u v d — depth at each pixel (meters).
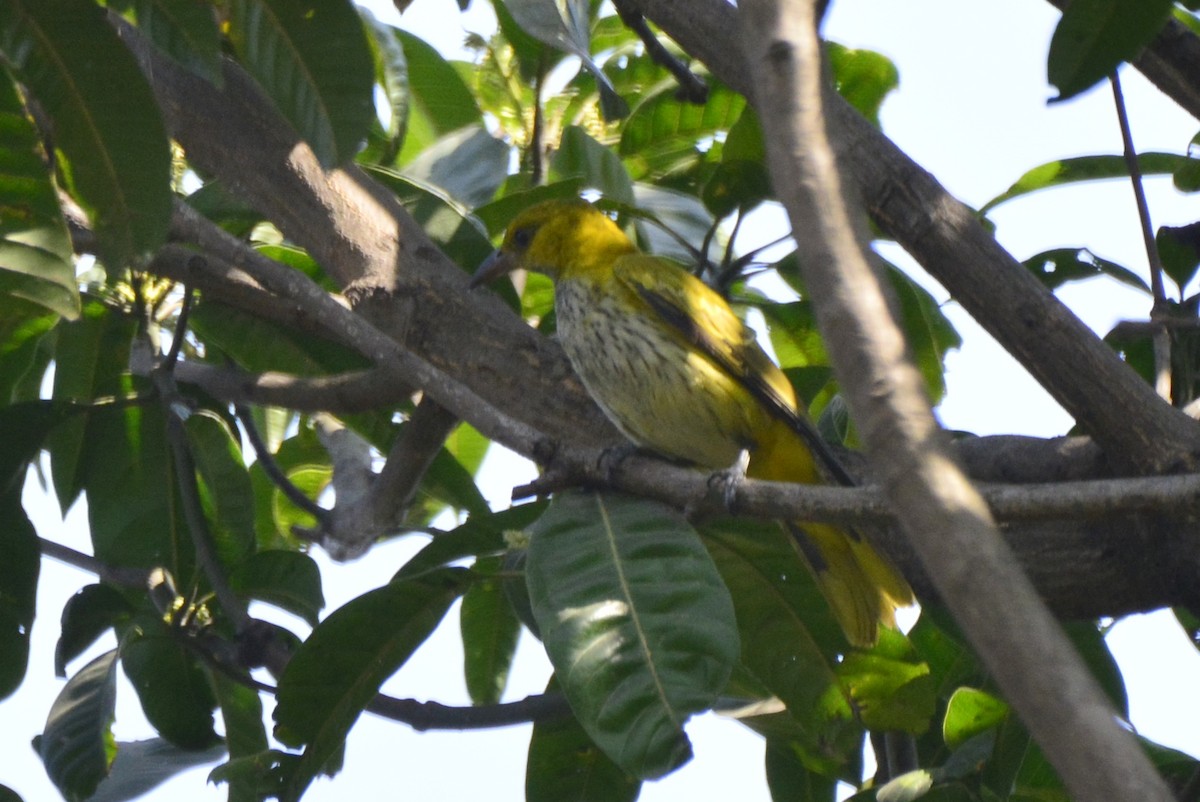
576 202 10.43
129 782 8.66
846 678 7.95
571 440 8.56
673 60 9.17
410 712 7.80
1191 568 7.11
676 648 6.12
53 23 6.31
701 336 9.42
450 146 10.41
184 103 8.64
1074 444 7.41
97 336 9.56
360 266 8.53
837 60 9.94
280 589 8.56
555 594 6.38
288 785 7.45
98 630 8.34
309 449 11.57
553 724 8.02
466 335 8.54
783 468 9.76
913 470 3.14
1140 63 7.62
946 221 7.16
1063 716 2.75
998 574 2.97
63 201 8.12
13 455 8.32
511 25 10.68
